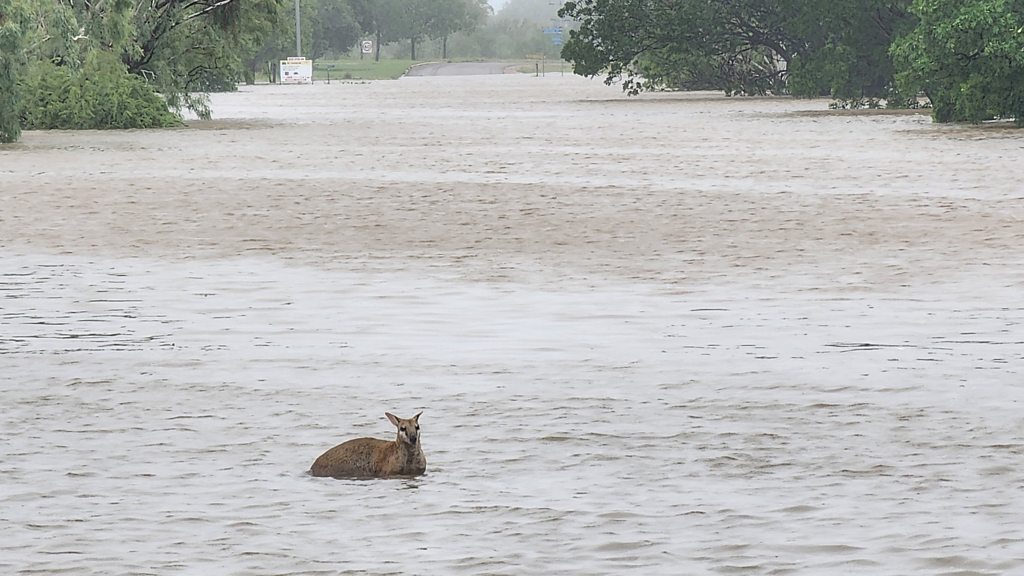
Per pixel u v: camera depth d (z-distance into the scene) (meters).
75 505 23.81
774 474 25.55
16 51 131.88
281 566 20.59
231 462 26.72
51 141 135.12
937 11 146.00
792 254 56.56
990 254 55.34
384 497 24.12
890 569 20.23
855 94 189.00
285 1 184.62
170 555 21.11
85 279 51.59
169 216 71.12
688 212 71.25
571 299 46.62
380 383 33.94
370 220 69.12
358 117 186.50
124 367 36.03
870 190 81.19
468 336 40.28
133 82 162.00
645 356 37.00
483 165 102.94
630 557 20.88
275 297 47.47
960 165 97.81
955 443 27.70
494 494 24.30
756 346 38.25
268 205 76.00
